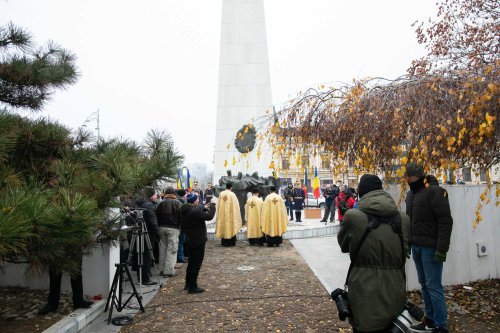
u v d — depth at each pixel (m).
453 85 3.89
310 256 9.30
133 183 4.15
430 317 4.20
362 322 2.69
